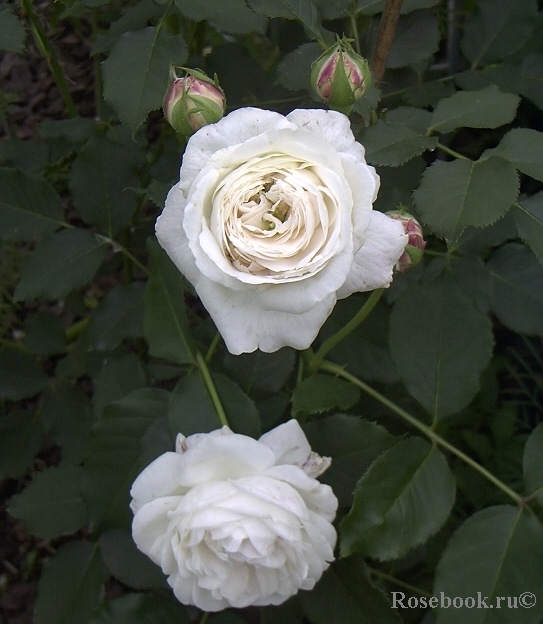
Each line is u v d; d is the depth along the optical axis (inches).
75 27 25.5
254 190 11.3
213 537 12.5
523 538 14.1
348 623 14.9
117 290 19.0
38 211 18.9
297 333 11.8
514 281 17.8
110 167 18.8
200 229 11.4
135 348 25.4
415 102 19.3
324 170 11.2
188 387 15.0
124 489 15.8
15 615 24.2
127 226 19.6
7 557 25.2
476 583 13.9
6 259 26.6
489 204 13.5
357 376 17.7
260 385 17.0
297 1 16.0
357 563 15.0
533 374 24.4
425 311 15.2
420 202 13.7
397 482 14.0
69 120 21.4
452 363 15.1
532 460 14.6
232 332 11.9
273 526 12.4
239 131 12.0
